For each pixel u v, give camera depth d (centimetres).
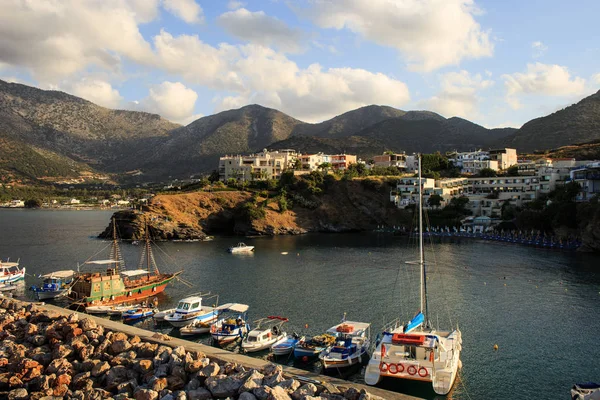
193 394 3128
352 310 6750
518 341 5459
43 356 3891
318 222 19588
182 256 12338
